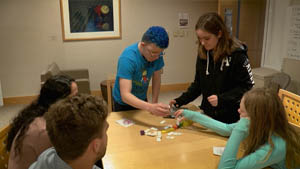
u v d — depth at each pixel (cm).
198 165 126
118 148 143
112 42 490
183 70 541
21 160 119
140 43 181
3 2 430
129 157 133
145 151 139
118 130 166
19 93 470
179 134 159
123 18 485
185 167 124
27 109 127
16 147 118
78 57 482
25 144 118
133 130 166
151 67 193
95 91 504
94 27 475
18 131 124
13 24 442
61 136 78
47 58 469
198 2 514
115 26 483
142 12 491
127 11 484
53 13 453
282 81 351
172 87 542
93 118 79
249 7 464
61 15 455
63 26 460
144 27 499
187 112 168
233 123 168
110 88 343
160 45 165
